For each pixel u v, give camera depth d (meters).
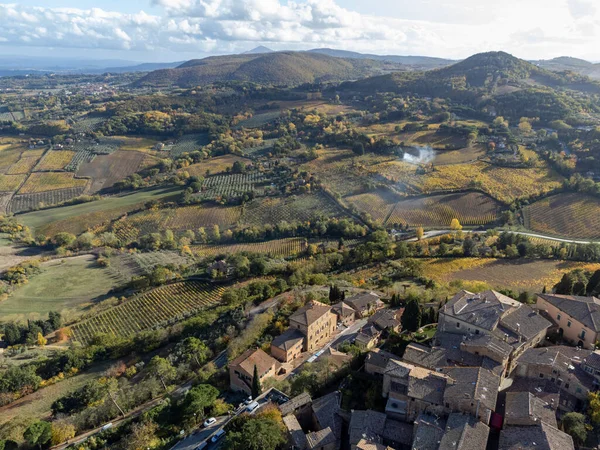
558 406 71.31
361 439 64.38
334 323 115.62
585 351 80.19
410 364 77.81
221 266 196.12
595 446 63.22
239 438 67.19
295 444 67.56
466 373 70.56
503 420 65.31
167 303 176.38
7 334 157.12
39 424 89.56
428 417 66.38
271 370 92.94
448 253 189.25
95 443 85.44
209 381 98.38
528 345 84.88
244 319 129.00
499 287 152.50
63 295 197.25
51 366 131.38
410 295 129.25
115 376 121.12
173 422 86.50
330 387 84.56
